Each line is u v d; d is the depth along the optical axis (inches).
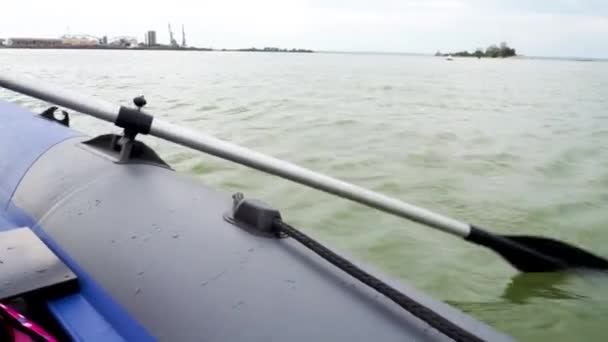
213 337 34.3
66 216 50.9
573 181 156.2
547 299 85.2
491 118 294.5
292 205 125.0
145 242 44.4
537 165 175.3
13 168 62.8
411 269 95.4
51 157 62.4
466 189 142.2
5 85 54.4
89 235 47.0
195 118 255.1
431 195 136.2
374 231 111.7
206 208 50.6
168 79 538.6
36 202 55.4
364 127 240.8
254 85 493.0
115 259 43.1
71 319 37.4
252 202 47.8
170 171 61.9
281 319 35.2
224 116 264.2
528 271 82.7
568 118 311.1
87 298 40.3
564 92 532.7
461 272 94.3
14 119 77.6
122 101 314.7
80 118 215.3
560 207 130.2
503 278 92.0
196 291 38.3
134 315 37.5
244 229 46.5
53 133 70.5
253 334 34.1
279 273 40.2
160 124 58.1
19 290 37.6
